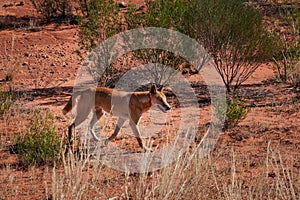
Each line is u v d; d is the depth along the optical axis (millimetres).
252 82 15703
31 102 13828
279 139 10086
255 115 11867
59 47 19594
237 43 14422
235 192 6922
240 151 9406
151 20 15430
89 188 7672
